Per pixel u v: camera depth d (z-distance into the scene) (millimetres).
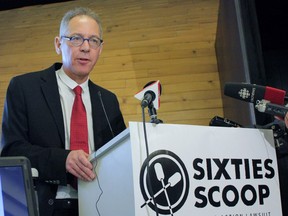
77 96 1503
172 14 3123
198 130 1014
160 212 912
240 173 1030
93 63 1534
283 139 1157
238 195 1011
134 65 2957
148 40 3045
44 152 1262
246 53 1760
